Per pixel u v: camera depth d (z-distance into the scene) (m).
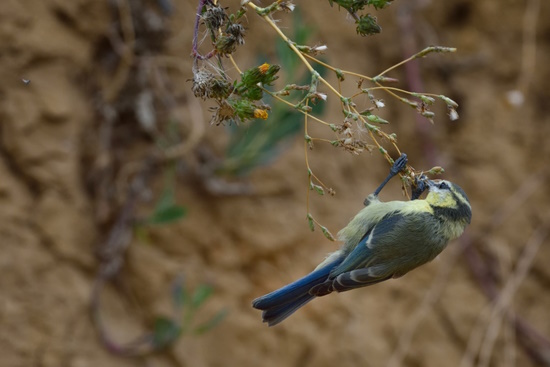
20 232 10.10
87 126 10.61
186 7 11.12
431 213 8.01
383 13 13.05
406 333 12.00
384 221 7.88
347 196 12.07
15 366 9.81
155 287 10.74
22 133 10.18
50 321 10.08
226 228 11.25
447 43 13.46
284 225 11.50
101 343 10.37
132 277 10.69
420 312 12.20
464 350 12.37
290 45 5.62
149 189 10.80
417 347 12.09
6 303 9.90
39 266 10.14
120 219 10.61
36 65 10.35
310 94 5.58
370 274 7.70
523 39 13.62
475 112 13.38
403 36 13.02
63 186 10.34
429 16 13.38
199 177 11.06
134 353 10.48
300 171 11.75
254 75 5.53
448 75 13.45
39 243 10.19
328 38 12.44
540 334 12.76
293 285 7.62
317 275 7.74
